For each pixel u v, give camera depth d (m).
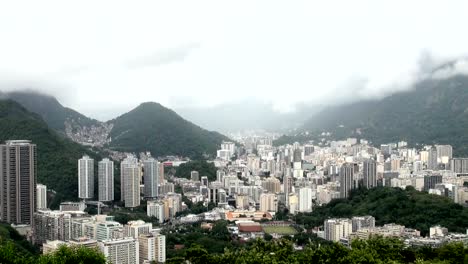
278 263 147.50
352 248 167.88
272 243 167.88
